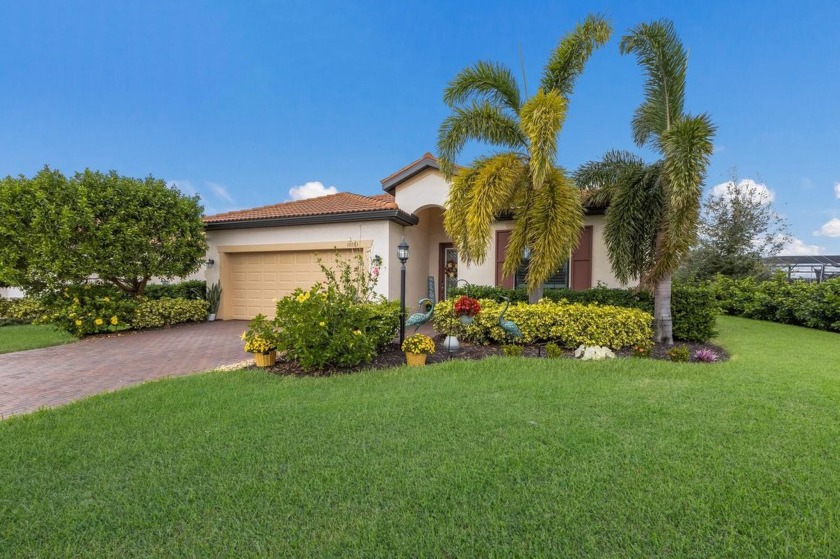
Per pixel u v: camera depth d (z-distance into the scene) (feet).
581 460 10.43
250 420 13.55
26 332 38.24
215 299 45.73
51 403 16.58
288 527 8.01
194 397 16.21
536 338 26.84
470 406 14.66
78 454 11.19
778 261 59.00
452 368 20.62
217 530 7.97
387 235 40.01
